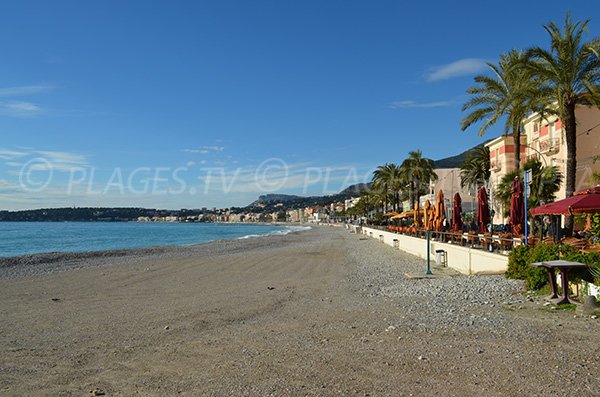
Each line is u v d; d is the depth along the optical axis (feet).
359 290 57.26
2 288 66.39
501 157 159.94
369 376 22.72
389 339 30.04
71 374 24.98
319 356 26.58
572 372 21.85
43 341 32.94
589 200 50.65
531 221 90.38
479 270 66.64
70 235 315.78
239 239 250.37
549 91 76.18
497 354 25.36
